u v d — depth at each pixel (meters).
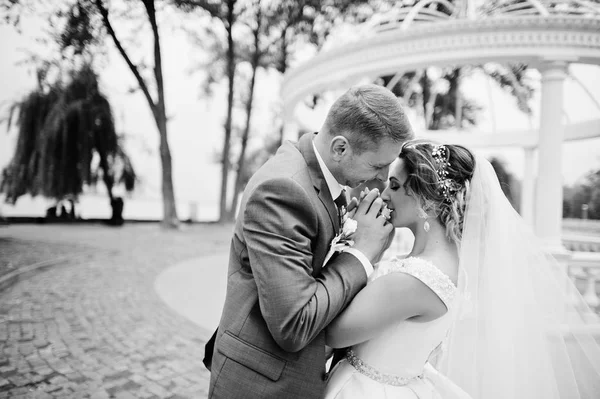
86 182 16.16
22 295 5.94
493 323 1.54
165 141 16.88
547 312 1.71
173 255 10.16
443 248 1.48
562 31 4.65
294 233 1.23
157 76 16.56
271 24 19.38
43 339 4.28
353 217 1.45
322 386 1.35
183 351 4.09
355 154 1.33
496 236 1.54
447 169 1.47
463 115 14.75
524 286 1.61
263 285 1.20
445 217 1.48
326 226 1.35
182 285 6.91
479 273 1.53
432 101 12.15
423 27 4.88
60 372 3.54
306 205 1.27
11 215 16.28
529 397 1.58
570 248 8.41
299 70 6.50
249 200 1.29
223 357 1.36
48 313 5.15
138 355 3.96
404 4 10.08
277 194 1.27
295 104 7.27
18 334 4.39
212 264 9.12
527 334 1.59
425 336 1.39
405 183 1.51
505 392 1.54
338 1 16.78
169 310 5.45
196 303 5.84
